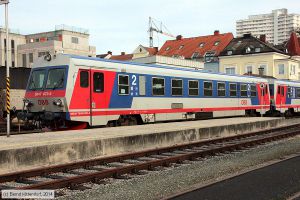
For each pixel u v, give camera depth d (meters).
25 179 9.18
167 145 15.56
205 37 74.38
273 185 8.68
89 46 77.44
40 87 17.25
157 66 21.22
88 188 8.53
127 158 12.19
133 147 14.00
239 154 13.66
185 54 72.00
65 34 73.50
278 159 12.38
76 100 16.59
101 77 17.73
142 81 19.97
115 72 18.42
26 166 10.60
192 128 17.08
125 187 8.70
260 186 8.58
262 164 11.50
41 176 9.73
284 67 61.22
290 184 8.79
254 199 7.54
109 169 9.84
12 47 76.25
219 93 26.00
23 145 10.93
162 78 21.28
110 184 8.99
